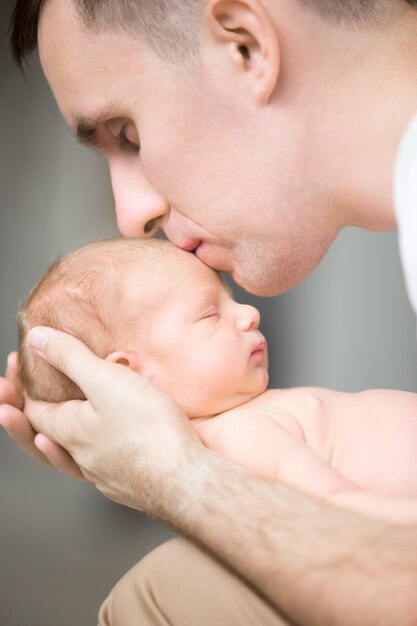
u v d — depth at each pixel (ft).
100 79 5.50
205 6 5.19
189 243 6.00
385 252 13.52
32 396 6.27
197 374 5.98
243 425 5.60
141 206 5.84
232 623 4.94
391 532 4.12
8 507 14.28
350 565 4.00
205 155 5.43
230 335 6.04
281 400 5.93
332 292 13.76
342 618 3.93
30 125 16.17
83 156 16.03
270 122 5.26
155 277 6.11
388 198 5.18
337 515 4.33
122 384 5.37
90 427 5.44
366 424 5.74
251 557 4.26
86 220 16.08
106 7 5.36
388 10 5.19
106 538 13.24
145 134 5.51
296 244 5.57
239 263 5.79
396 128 5.08
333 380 13.80
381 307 13.61
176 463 4.93
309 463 5.22
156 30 5.30
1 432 15.66
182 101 5.36
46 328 5.88
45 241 16.15
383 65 5.14
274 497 4.53
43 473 15.31
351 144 5.20
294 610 4.08
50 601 11.15
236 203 5.50
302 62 5.17
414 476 5.50
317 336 13.88
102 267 6.26
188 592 5.07
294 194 5.40
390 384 13.57
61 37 5.55
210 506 4.60
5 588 11.54
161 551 5.36
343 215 5.46
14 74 16.17
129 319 6.09
